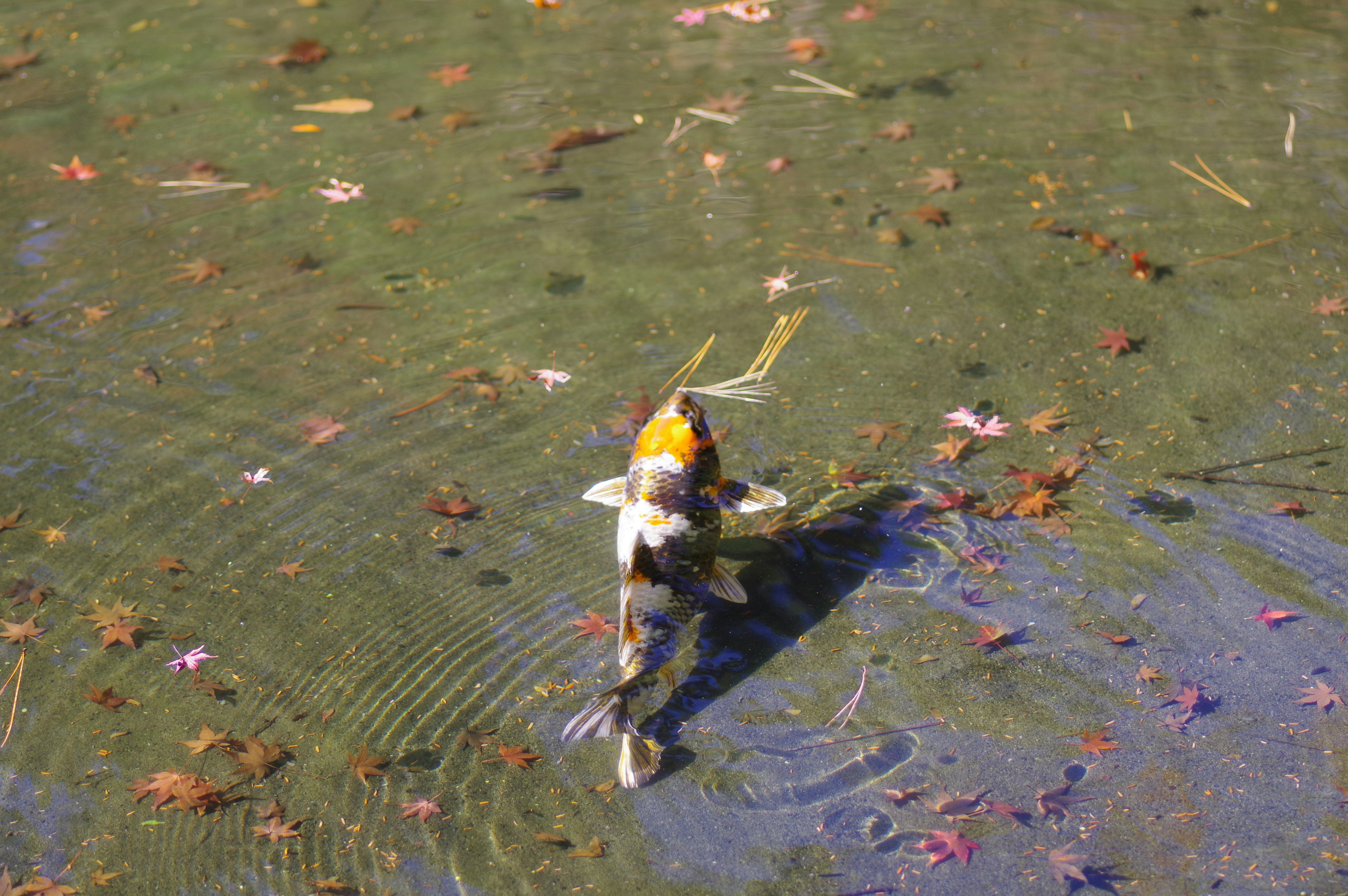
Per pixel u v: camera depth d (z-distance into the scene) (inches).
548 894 134.6
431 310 163.6
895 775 137.6
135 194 175.6
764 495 142.9
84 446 154.7
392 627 144.3
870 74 185.9
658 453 142.1
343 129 182.7
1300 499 147.1
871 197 171.5
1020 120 178.2
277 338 161.8
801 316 161.3
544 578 146.3
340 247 169.6
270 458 153.6
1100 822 135.5
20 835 137.3
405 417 155.7
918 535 147.2
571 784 138.0
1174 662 140.8
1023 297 161.5
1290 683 139.5
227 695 141.9
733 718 139.9
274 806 137.6
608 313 162.7
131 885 135.5
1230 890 133.1
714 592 142.4
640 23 208.4
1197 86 180.7
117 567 147.9
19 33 211.6
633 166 176.7
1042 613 143.3
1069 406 153.5
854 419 153.7
